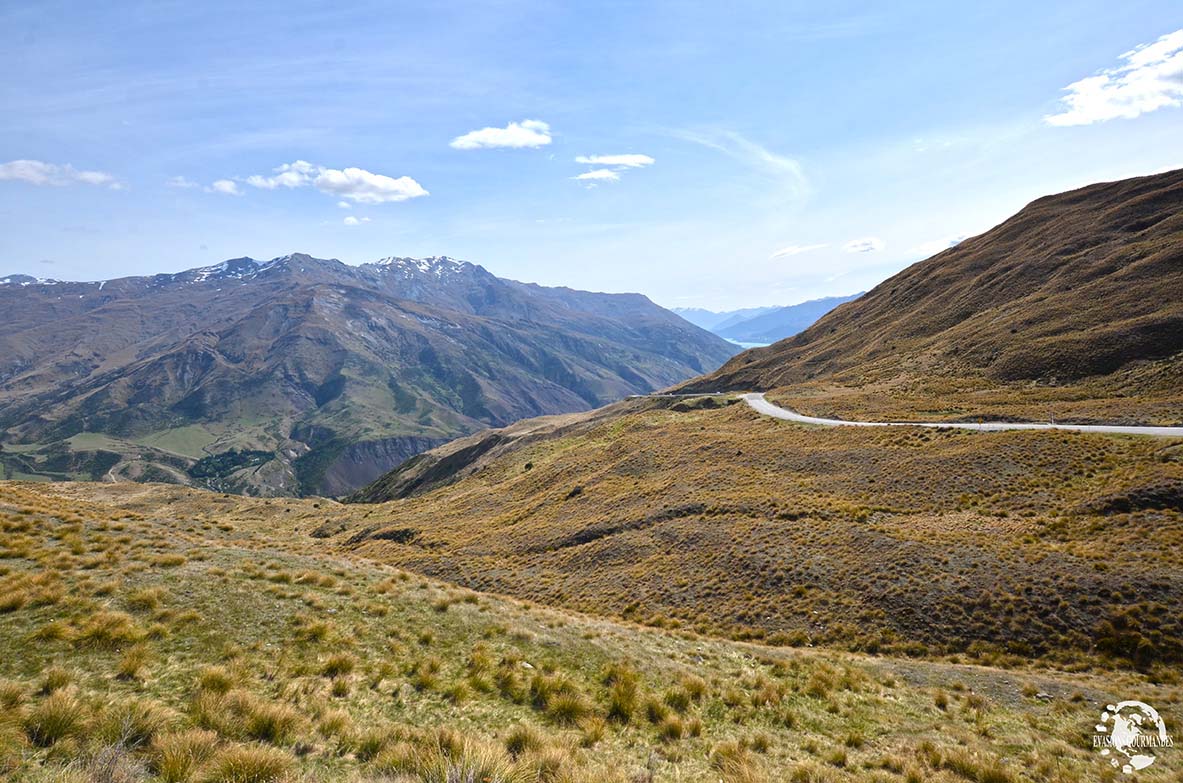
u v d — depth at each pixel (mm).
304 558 24062
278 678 12844
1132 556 26938
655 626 30266
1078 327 85000
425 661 15344
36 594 14648
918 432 55562
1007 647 23656
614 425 108500
